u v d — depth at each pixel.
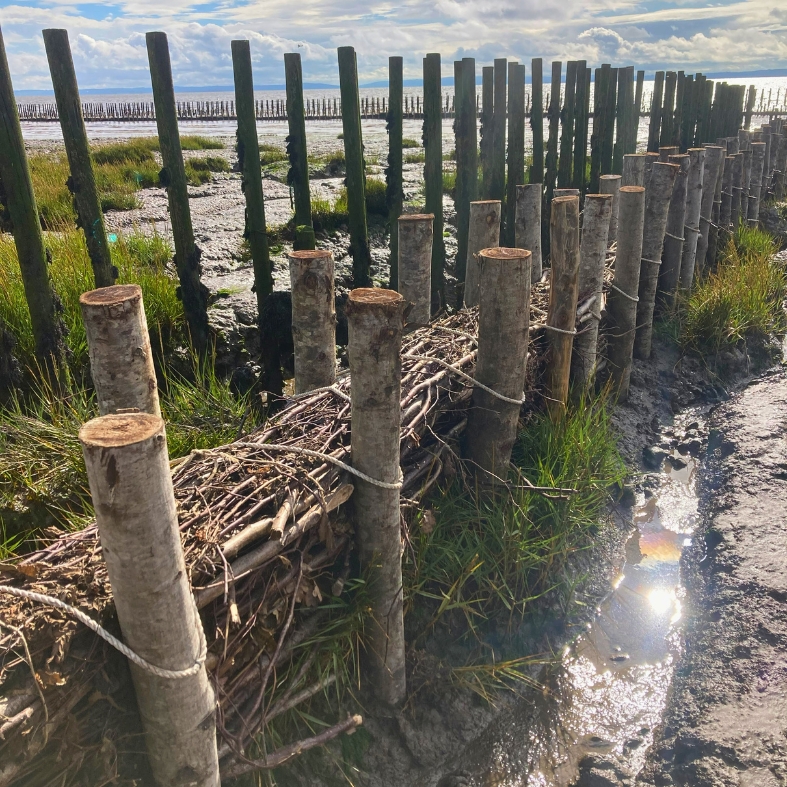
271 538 2.53
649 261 6.25
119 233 6.82
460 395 3.70
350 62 5.18
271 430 3.09
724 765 2.91
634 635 3.85
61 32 3.86
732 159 9.56
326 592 2.97
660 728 3.30
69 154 4.06
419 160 14.62
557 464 4.25
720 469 5.19
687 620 3.92
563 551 3.92
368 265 5.79
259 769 2.63
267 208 9.03
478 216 4.96
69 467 3.74
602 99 8.83
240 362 5.57
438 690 3.33
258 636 2.54
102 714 2.15
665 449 5.66
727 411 6.02
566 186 8.33
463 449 3.90
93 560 2.29
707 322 6.83
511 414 3.74
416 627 3.47
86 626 2.03
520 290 3.48
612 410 5.28
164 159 4.55
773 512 4.46
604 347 5.68
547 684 3.52
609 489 4.87
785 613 3.62
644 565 4.38
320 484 2.76
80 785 2.08
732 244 8.81
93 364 2.78
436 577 3.52
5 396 4.20
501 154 6.95
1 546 3.23
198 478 2.77
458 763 3.13
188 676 2.02
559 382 4.49
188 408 4.40
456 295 7.00
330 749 2.94
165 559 1.88
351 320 2.58
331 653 2.89
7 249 6.06
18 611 1.99
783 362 6.91
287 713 2.85
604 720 3.37
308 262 3.53
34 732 1.93
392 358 2.62
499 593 3.59
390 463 2.78
